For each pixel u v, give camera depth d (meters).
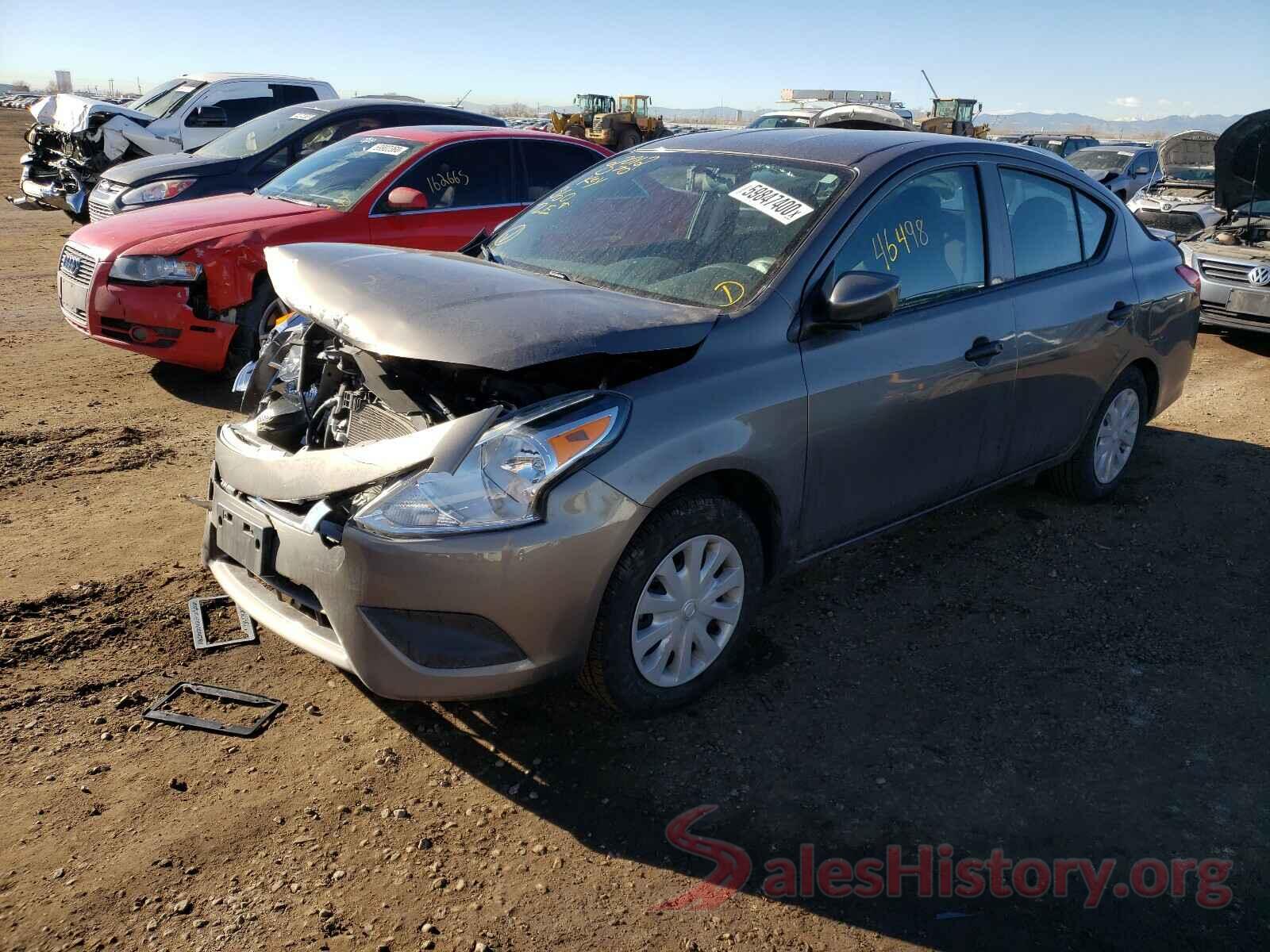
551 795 2.77
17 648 3.33
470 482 2.56
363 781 2.79
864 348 3.37
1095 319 4.42
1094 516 4.89
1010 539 4.59
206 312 6.25
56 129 12.68
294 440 3.32
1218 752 3.07
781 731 3.10
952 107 26.70
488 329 2.62
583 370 2.88
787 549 3.35
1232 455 5.90
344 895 2.39
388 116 9.49
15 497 4.62
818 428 3.23
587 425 2.69
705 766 2.91
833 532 3.49
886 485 3.61
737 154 3.90
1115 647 3.68
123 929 2.26
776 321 3.16
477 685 2.68
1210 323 8.73
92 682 3.18
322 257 3.26
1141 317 4.73
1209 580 4.25
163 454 5.29
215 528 3.21
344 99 9.65
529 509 2.59
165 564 3.99
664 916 2.37
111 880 2.40
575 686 3.29
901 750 3.02
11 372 6.70
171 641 3.44
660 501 2.79
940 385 3.65
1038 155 4.38
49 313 8.59
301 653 3.42
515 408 2.80
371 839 2.57
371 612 2.61
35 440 5.38
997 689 3.38
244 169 8.70
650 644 2.98
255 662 3.35
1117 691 3.39
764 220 3.47
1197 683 3.45
